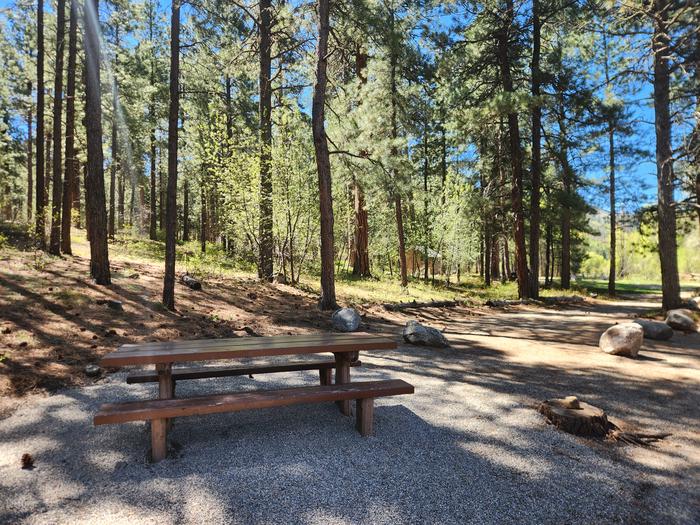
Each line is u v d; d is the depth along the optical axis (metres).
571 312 14.20
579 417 3.99
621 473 3.27
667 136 12.52
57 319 6.83
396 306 12.36
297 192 12.72
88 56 9.34
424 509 2.70
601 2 11.91
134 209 33.91
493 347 7.91
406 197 15.55
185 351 3.47
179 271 13.04
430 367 6.21
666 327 8.95
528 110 14.69
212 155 12.67
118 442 3.46
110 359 3.16
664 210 12.66
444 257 22.56
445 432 3.89
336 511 2.64
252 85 21.70
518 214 17.28
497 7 16.41
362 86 16.14
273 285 12.77
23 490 2.77
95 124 9.40
